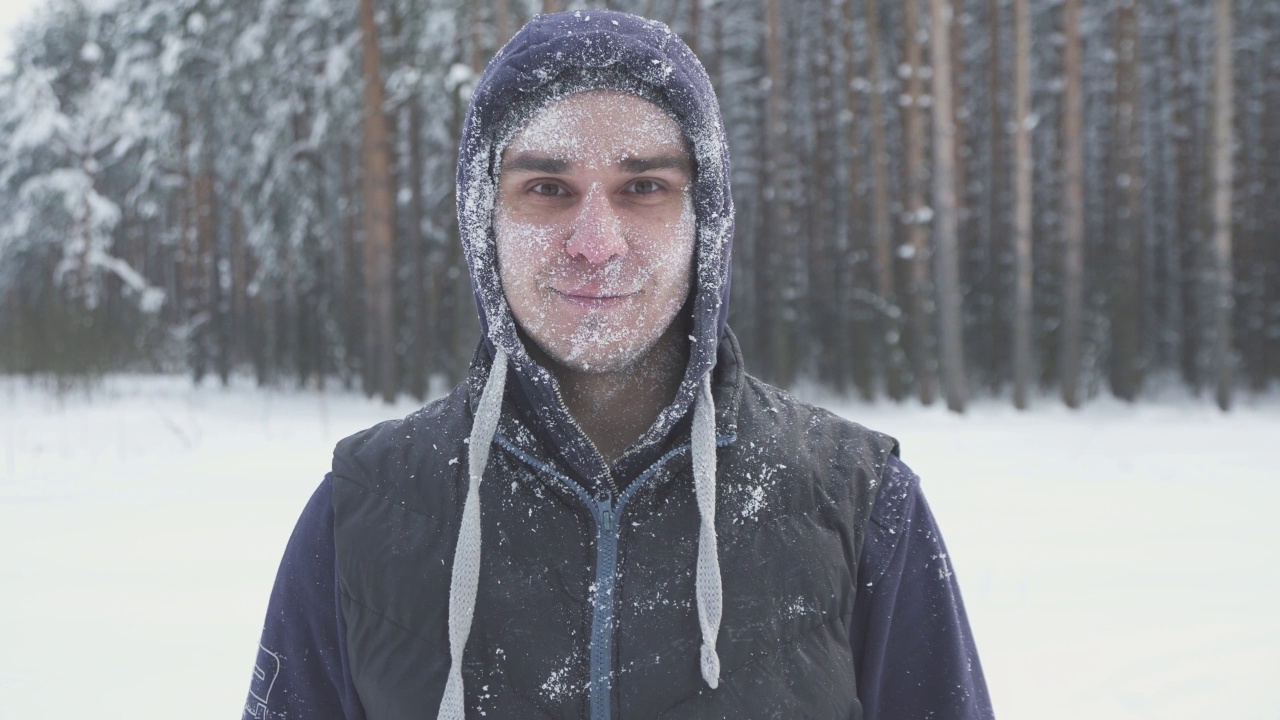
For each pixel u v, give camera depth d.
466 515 0.94
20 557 4.45
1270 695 2.80
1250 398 15.35
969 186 17.16
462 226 1.02
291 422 11.02
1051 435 10.03
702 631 0.90
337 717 1.05
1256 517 5.43
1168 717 2.66
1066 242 13.25
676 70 0.93
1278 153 16.62
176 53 14.69
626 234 0.92
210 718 2.62
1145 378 16.33
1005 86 17.30
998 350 16.02
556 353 0.94
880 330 16.39
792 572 0.95
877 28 17.00
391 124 14.58
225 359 17.64
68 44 22.81
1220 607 3.68
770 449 1.02
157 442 8.86
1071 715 2.69
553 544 0.96
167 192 18.16
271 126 14.03
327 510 1.07
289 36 14.15
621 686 0.91
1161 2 16.98
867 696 1.00
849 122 15.42
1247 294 16.33
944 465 7.71
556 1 10.22
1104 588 3.96
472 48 12.23
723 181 0.98
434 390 15.57
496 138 0.97
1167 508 5.75
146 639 3.27
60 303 14.60
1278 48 16.69
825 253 16.89
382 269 13.57
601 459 0.97
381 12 13.48
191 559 4.40
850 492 1.02
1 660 3.06
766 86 14.98
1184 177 16.39
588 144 0.91
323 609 1.04
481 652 0.92
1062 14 15.15
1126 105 14.41
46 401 12.33
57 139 19.19
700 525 0.96
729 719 0.89
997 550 4.66
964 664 1.03
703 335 0.97
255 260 16.75
